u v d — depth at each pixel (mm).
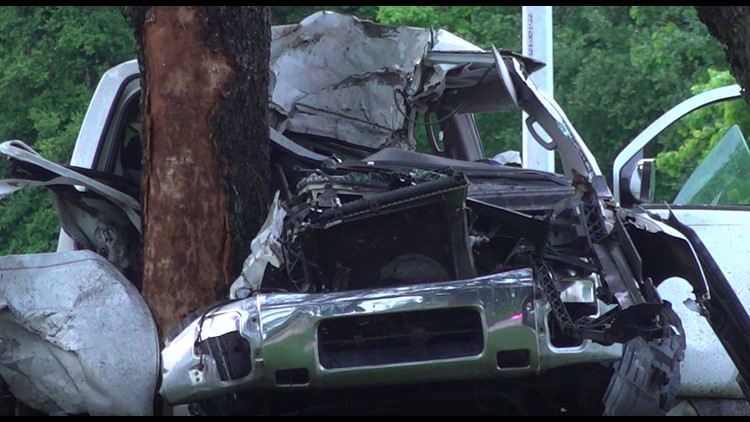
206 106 17656
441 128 22719
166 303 17562
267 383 13836
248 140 17938
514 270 13961
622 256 14469
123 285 16109
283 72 21422
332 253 14570
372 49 21641
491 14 59312
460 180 14148
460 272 14484
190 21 17609
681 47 53750
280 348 13734
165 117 17688
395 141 21984
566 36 58219
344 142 21875
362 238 14516
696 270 14898
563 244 14664
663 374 14273
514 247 14781
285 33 21438
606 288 14305
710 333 16875
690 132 41750
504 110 21922
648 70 54000
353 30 21516
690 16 55906
